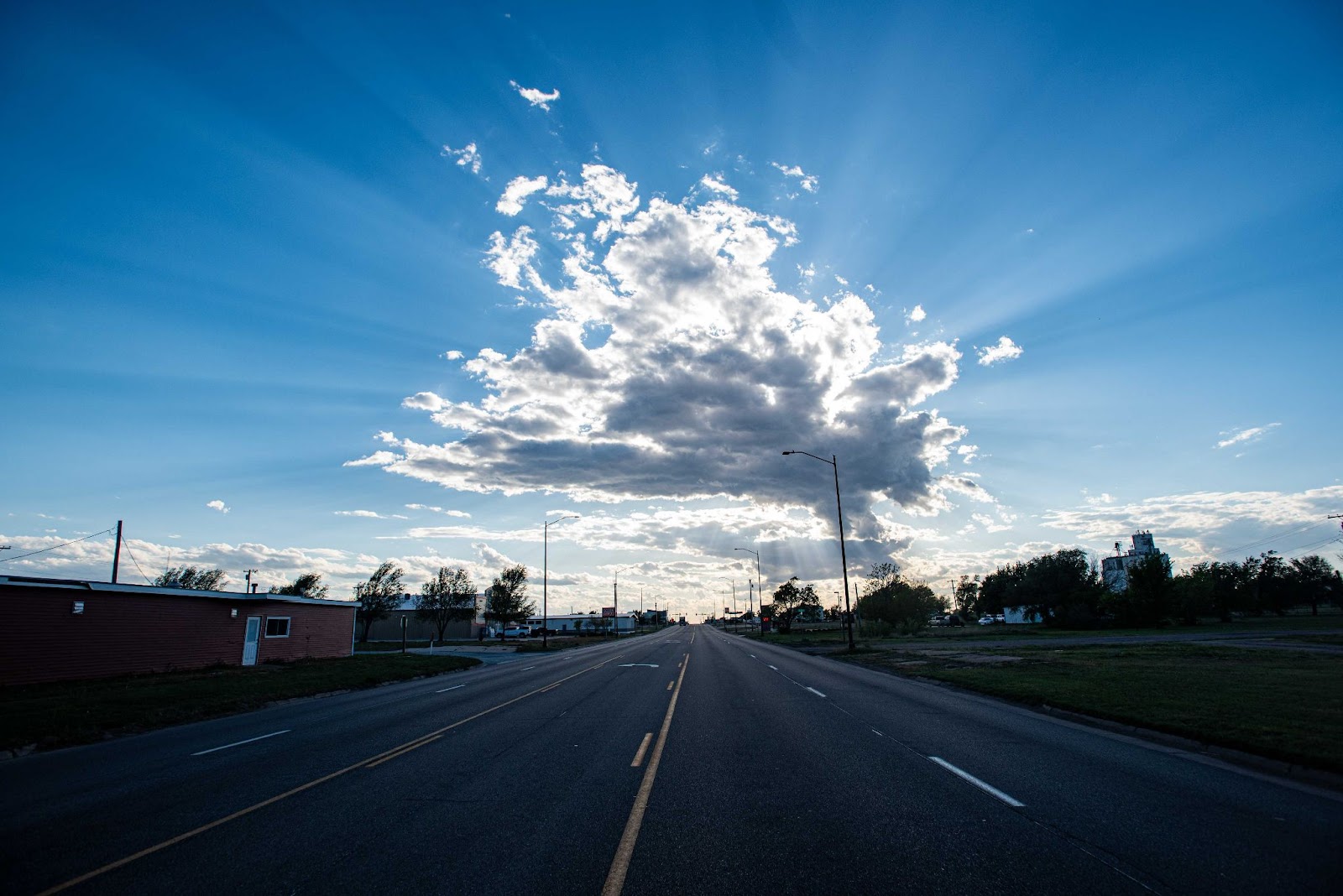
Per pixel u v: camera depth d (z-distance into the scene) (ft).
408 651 173.27
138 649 90.84
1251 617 342.85
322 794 26.68
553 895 16.37
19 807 25.84
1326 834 20.53
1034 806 23.81
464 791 26.68
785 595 499.92
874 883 16.93
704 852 19.38
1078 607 277.85
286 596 118.42
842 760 32.04
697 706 53.42
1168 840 20.02
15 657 76.13
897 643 165.89
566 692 65.21
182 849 20.16
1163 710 42.37
